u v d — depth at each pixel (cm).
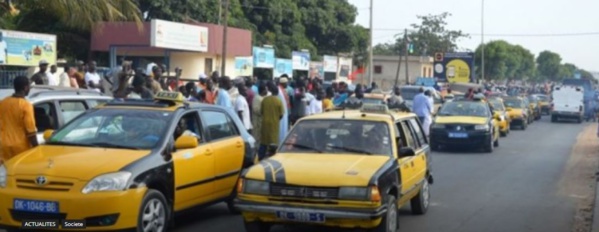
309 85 2112
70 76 1741
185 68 3550
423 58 6669
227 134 1013
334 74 5172
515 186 1466
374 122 958
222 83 1588
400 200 924
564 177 1631
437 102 3059
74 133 896
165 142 865
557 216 1137
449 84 4462
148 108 925
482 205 1216
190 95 1567
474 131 2170
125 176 780
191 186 895
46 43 2503
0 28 2486
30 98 991
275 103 1455
